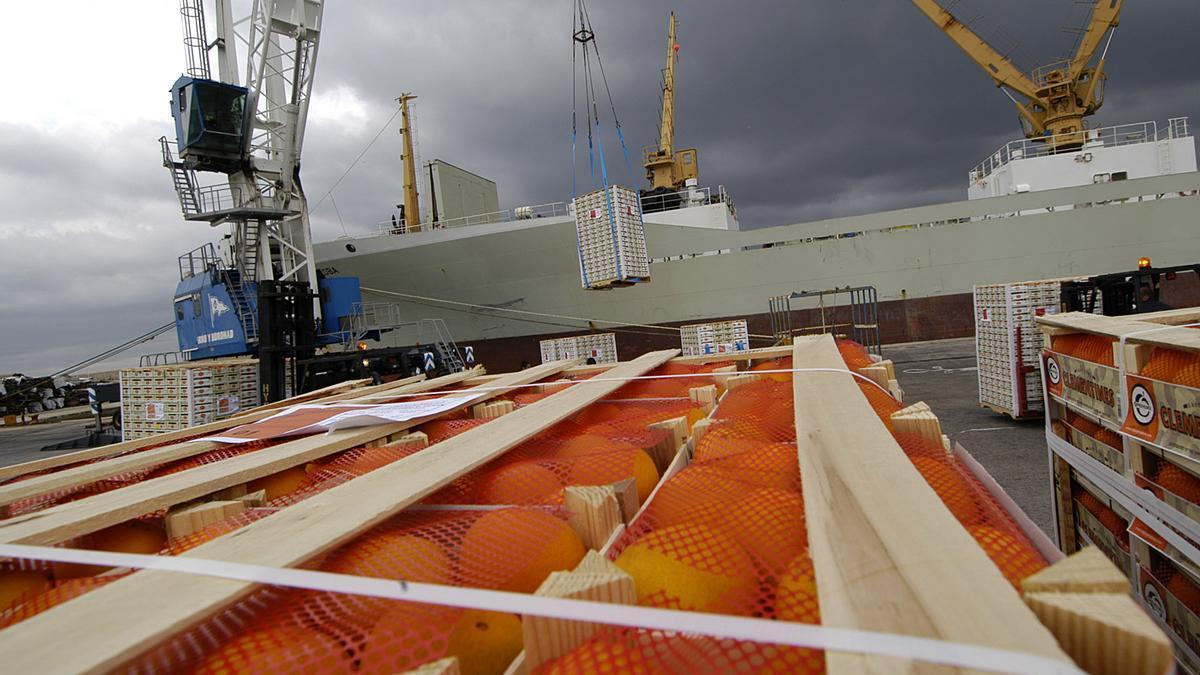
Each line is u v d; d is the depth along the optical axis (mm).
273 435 2492
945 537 903
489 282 26828
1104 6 27516
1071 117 28906
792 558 1117
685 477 1572
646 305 26531
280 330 11766
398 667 941
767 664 844
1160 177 23328
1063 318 3400
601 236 15648
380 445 2529
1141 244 23531
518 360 26906
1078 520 3479
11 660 789
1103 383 2840
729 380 3166
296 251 17891
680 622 758
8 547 1211
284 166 17734
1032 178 27719
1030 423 9328
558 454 2041
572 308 26609
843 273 25234
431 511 1563
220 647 993
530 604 830
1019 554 1052
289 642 980
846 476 1196
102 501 1651
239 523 1515
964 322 24516
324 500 1399
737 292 25906
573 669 846
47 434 22969
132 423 12164
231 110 15953
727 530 1225
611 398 3160
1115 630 720
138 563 1069
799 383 2316
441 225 28469
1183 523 2150
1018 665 616
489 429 2098
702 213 30484
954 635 679
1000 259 24344
